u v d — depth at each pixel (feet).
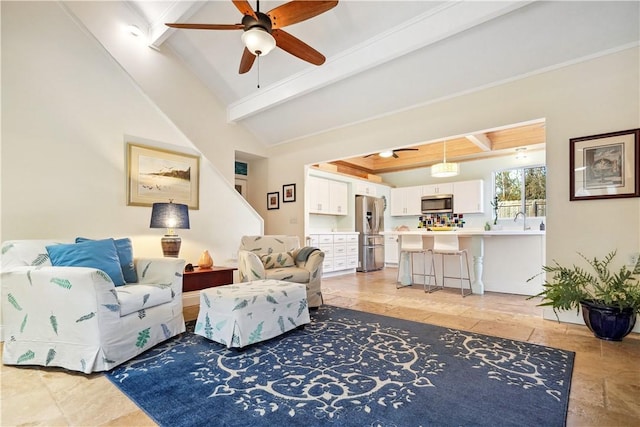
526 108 10.94
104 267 7.80
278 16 7.95
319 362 6.88
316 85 13.37
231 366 6.68
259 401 5.29
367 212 23.38
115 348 6.61
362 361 6.93
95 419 4.82
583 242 9.77
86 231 9.95
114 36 12.96
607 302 8.17
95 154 10.25
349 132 16.08
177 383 5.93
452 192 23.50
